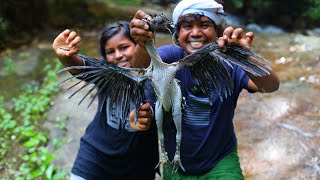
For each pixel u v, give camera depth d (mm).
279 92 5316
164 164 2055
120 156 2912
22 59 6898
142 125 2215
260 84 2375
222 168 2564
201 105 2463
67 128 4781
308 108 4887
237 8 8961
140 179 3061
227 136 2607
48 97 5453
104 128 2912
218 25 2363
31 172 4082
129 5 9727
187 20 2312
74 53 2127
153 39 1798
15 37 7672
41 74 6309
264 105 5012
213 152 2562
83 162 2957
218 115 2500
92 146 2959
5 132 4762
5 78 6199
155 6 9664
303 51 6832
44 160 4195
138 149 2912
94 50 6660
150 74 1848
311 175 3803
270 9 8664
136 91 1926
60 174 4020
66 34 2252
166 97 1871
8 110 5270
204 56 1811
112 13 8992
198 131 2510
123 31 2873
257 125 4598
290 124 4570
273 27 8398
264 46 7188
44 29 8062
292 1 8508
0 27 7520
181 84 2436
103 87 1906
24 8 8047
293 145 4207
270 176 3832
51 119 4973
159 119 1947
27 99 5438
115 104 1952
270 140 4312
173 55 2473
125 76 1865
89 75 1891
